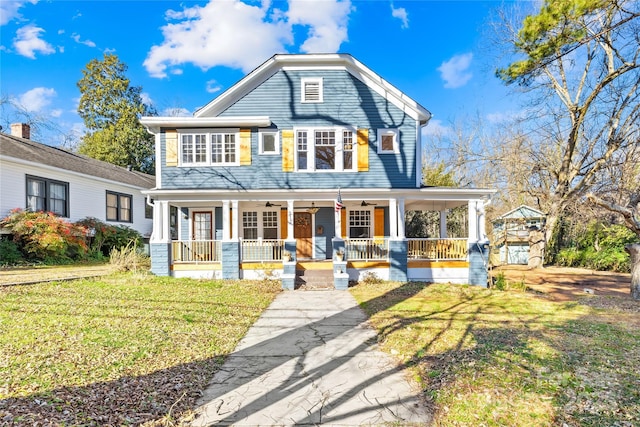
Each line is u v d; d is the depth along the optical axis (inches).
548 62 426.6
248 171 513.0
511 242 914.7
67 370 166.6
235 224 500.4
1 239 503.8
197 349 208.2
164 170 508.1
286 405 146.3
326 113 523.8
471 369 175.0
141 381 161.9
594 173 667.4
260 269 493.7
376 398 152.3
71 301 298.0
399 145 523.8
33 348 191.0
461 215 895.1
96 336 216.4
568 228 839.7
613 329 252.8
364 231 585.6
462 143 1116.5
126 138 1179.9
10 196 519.2
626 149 591.2
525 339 225.9
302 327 265.4
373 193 495.5
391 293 410.0
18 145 588.4
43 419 123.4
